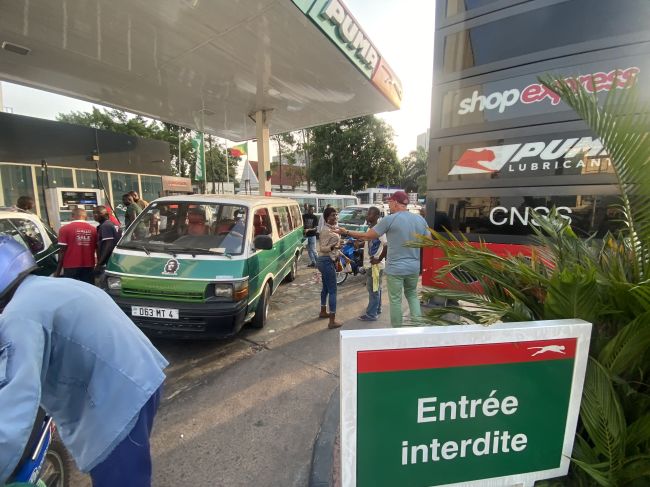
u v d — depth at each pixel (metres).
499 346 1.29
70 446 1.45
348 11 6.43
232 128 13.89
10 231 4.50
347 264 7.96
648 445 1.52
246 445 2.69
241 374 3.76
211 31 6.28
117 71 8.44
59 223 10.80
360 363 1.19
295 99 10.02
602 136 1.63
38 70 8.46
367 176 31.61
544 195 2.99
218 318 3.84
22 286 1.38
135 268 4.07
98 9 5.82
